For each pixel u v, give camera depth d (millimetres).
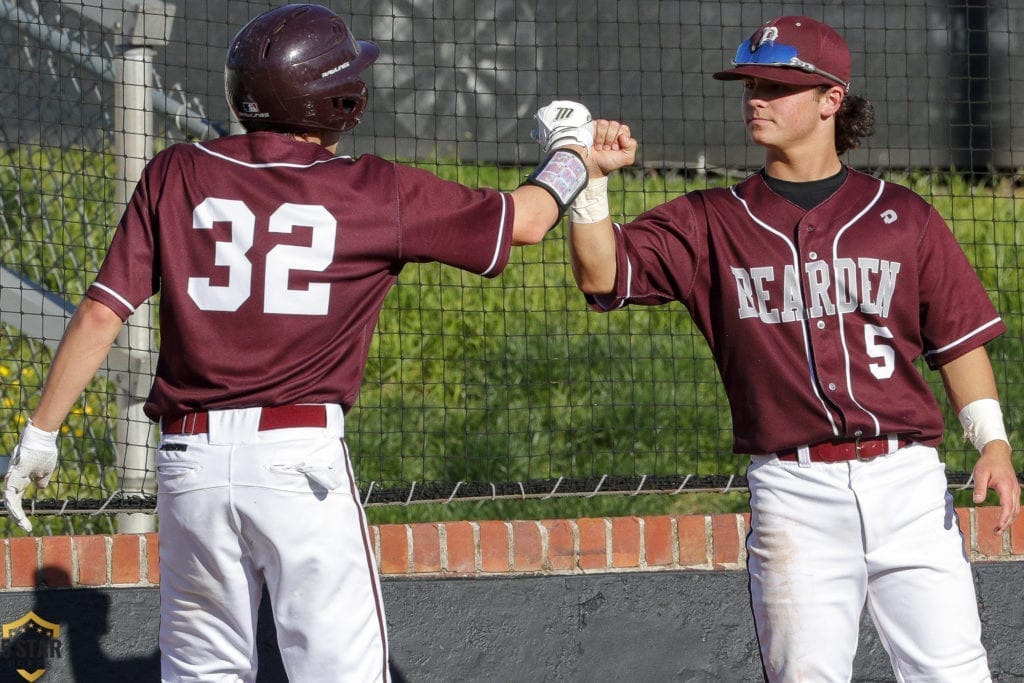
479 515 19938
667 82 35531
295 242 11094
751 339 12586
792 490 12453
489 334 24172
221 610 11539
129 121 18266
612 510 20219
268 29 11586
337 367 11398
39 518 19422
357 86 11938
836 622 12359
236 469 11039
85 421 20062
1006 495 12469
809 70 12594
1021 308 25406
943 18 35188
